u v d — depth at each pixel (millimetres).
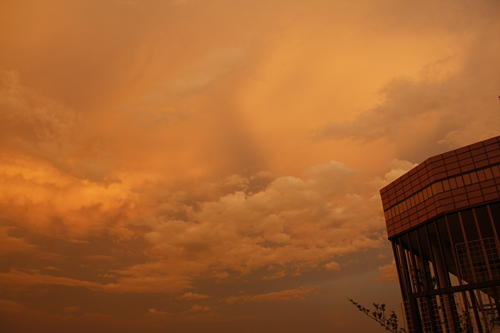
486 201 34938
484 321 24312
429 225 38812
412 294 26031
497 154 35844
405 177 42062
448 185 37438
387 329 32188
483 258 32750
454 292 24078
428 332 27656
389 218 43312
